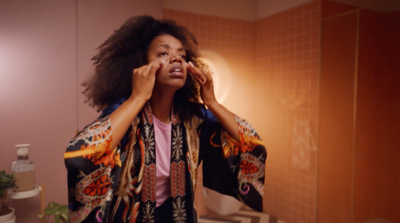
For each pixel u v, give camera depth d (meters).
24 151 1.71
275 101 2.88
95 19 1.97
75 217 0.62
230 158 0.84
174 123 0.81
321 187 2.45
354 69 2.32
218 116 0.80
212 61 2.90
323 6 2.38
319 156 2.44
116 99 0.79
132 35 0.81
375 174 2.43
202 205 2.95
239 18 3.06
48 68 1.84
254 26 3.15
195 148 0.85
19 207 1.86
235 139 0.82
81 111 1.96
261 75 3.06
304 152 2.49
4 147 1.76
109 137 0.62
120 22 2.04
